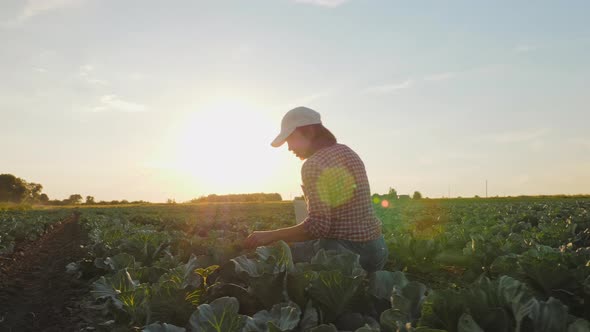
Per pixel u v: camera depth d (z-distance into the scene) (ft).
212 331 8.44
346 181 13.73
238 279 12.56
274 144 14.19
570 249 19.33
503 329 7.43
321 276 9.59
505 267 14.64
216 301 8.89
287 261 11.63
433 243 22.72
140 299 10.64
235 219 71.56
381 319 8.22
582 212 58.44
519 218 52.42
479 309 7.54
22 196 497.46
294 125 14.23
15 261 34.71
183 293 9.93
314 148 14.42
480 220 51.49
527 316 7.47
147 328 8.39
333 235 14.01
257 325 8.64
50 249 44.83
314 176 13.53
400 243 22.89
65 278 24.63
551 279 12.28
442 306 7.64
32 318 17.66
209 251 17.07
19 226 58.65
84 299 18.45
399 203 136.15
